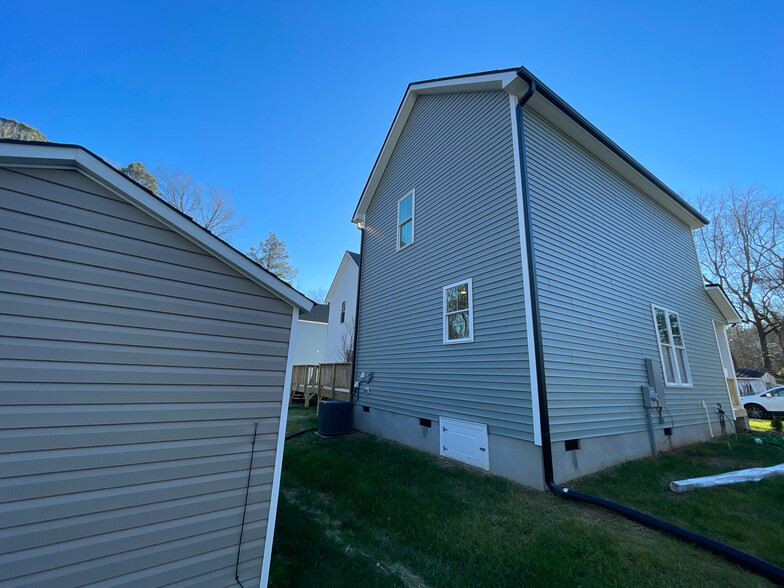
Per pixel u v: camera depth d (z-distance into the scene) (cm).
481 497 407
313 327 2427
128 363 222
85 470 201
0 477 180
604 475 482
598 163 705
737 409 946
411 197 830
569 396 499
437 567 274
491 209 579
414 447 663
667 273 848
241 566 245
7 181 201
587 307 580
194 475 235
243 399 263
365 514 370
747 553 277
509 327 511
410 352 731
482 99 645
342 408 822
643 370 668
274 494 267
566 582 246
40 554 184
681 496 409
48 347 200
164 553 218
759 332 2073
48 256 207
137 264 233
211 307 258
